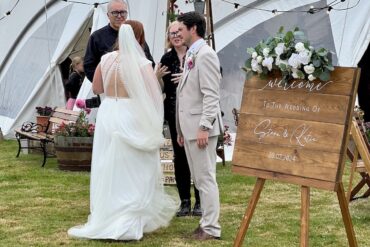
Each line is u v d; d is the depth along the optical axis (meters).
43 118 12.29
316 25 13.27
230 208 8.14
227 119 12.69
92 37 8.30
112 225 6.57
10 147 13.17
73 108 12.77
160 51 12.99
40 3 14.89
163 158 9.22
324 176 5.07
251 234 6.91
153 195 6.73
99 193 6.64
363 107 14.07
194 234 6.71
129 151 6.57
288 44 5.28
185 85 6.54
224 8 13.41
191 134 6.46
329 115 5.11
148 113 6.60
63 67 14.48
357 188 8.60
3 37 15.55
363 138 7.85
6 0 15.70
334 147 5.05
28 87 14.44
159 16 13.12
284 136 5.31
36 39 14.74
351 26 13.14
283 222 7.43
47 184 9.51
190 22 6.49
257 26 13.33
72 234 6.75
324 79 5.12
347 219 5.36
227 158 11.82
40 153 12.28
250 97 5.56
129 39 6.66
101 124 6.68
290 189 9.23
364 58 14.02
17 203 8.32
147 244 6.47
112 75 6.68
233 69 13.00
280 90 5.41
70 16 14.06
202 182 6.59
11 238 6.73
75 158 10.42
